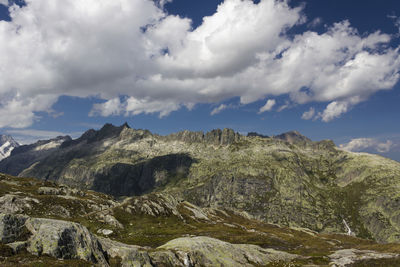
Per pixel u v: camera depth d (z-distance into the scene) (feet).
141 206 545.44
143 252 149.69
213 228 520.83
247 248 263.70
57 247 113.39
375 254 326.24
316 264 283.38
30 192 486.38
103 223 422.82
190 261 178.70
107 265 126.72
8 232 114.21
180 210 625.41
